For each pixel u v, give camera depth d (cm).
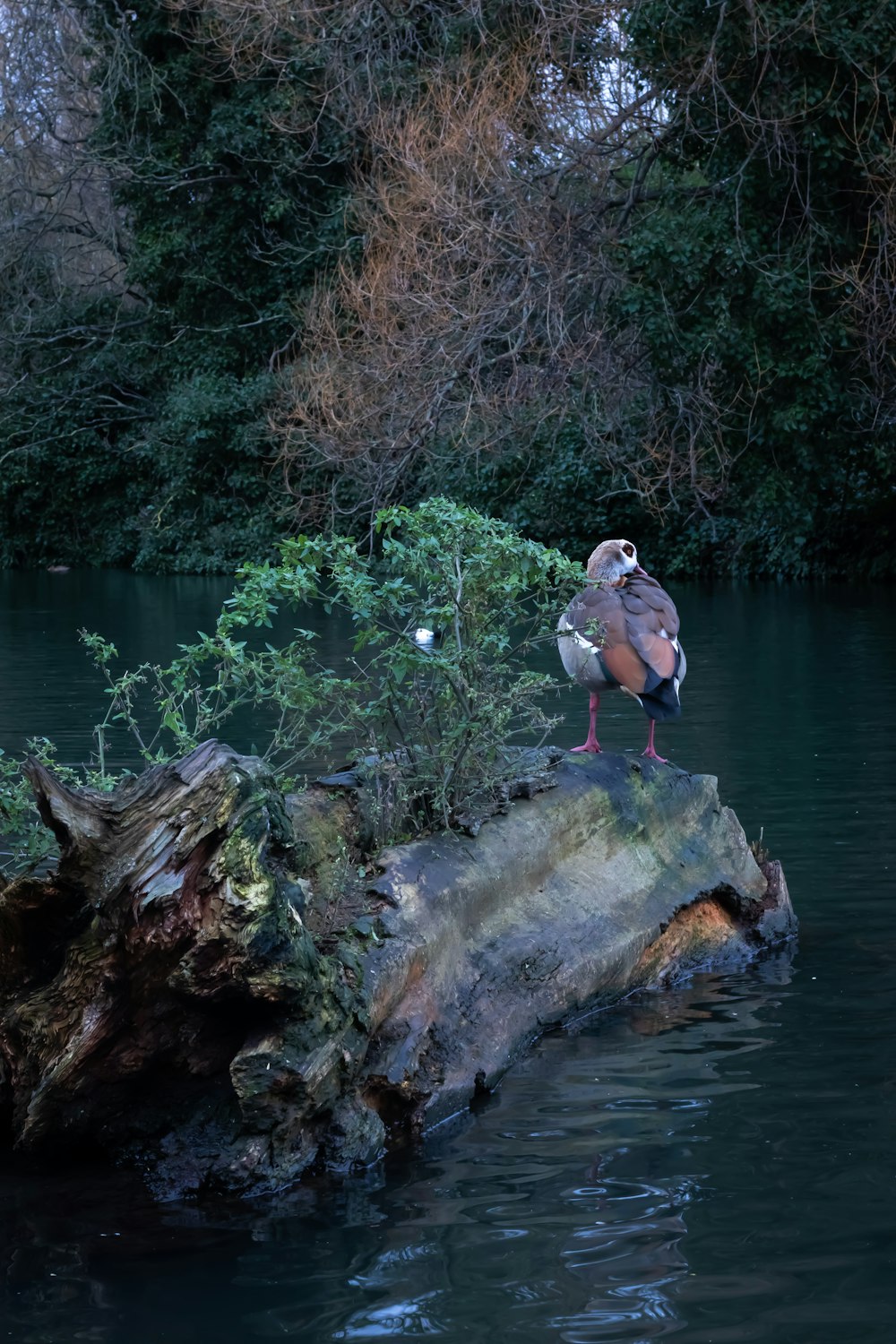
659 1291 342
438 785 579
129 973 433
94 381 4172
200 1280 358
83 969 439
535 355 2775
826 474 2614
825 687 1434
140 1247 381
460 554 582
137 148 3925
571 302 2662
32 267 4188
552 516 3158
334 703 606
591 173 2603
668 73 2433
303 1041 434
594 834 636
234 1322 335
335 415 2908
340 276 3556
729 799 919
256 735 1145
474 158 2608
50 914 458
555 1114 464
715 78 2302
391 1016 484
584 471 3066
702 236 2408
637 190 2584
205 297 4009
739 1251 361
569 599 622
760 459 2589
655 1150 428
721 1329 324
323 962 451
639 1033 545
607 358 2619
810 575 2955
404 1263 362
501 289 2614
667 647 706
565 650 714
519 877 585
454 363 2681
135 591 3164
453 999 517
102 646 601
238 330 3966
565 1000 559
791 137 2339
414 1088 464
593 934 592
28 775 438
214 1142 435
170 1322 337
